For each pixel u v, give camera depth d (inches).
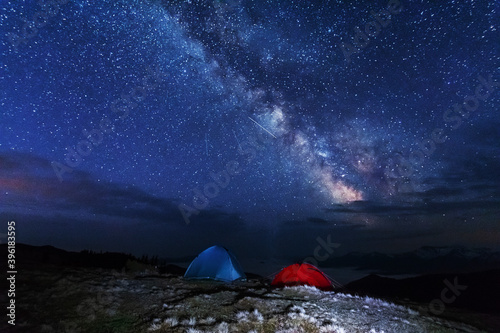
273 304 414.6
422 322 413.7
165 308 364.8
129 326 306.0
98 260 871.7
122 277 505.7
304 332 325.7
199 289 476.7
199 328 310.8
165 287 466.9
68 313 319.9
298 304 426.3
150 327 305.3
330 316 387.5
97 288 407.5
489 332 433.7
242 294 457.1
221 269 585.9
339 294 527.2
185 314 352.2
